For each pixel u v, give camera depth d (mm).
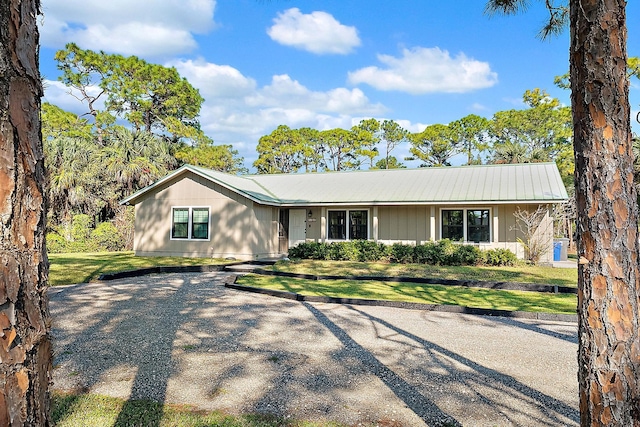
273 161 46531
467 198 15125
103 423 3160
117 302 8234
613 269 1952
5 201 1244
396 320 7031
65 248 19297
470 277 11766
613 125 2020
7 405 1205
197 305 8078
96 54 31000
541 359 4945
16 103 1288
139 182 22484
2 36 1261
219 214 16328
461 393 3881
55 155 20875
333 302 8625
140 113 31734
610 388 1901
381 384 4082
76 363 4594
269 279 11805
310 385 4031
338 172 21266
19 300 1260
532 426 3240
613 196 1987
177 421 3207
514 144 33656
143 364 4598
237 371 4410
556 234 22391
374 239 16484
